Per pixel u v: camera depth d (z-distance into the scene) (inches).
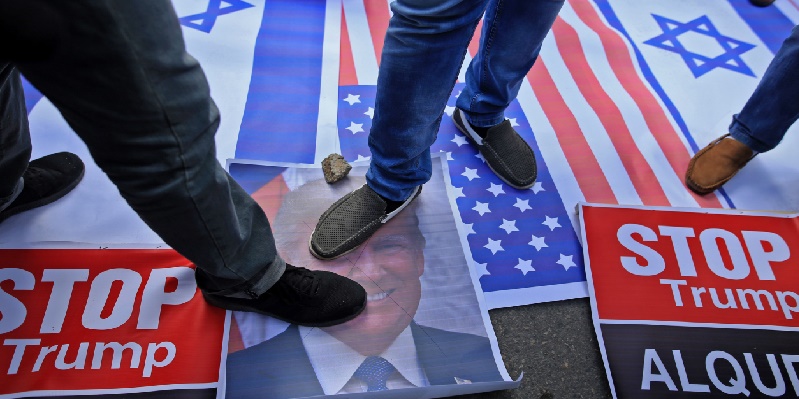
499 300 50.5
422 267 51.2
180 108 24.7
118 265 47.3
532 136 64.4
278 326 45.8
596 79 71.7
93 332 43.5
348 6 75.7
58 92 22.9
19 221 49.1
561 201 58.6
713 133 67.4
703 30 80.0
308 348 45.1
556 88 69.9
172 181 26.7
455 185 58.6
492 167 59.7
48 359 41.8
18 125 41.5
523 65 51.5
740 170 63.6
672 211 57.2
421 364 45.3
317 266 49.8
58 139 55.5
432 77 39.0
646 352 47.9
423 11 34.3
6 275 45.2
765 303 51.6
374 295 48.8
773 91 55.4
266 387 42.8
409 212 54.9
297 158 58.5
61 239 48.8
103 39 20.9
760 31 80.7
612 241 54.6
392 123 42.2
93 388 41.1
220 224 31.4
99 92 22.6
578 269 53.4
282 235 51.4
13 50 20.4
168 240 31.4
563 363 47.6
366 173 53.1
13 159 43.1
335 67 68.2
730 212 57.6
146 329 44.3
